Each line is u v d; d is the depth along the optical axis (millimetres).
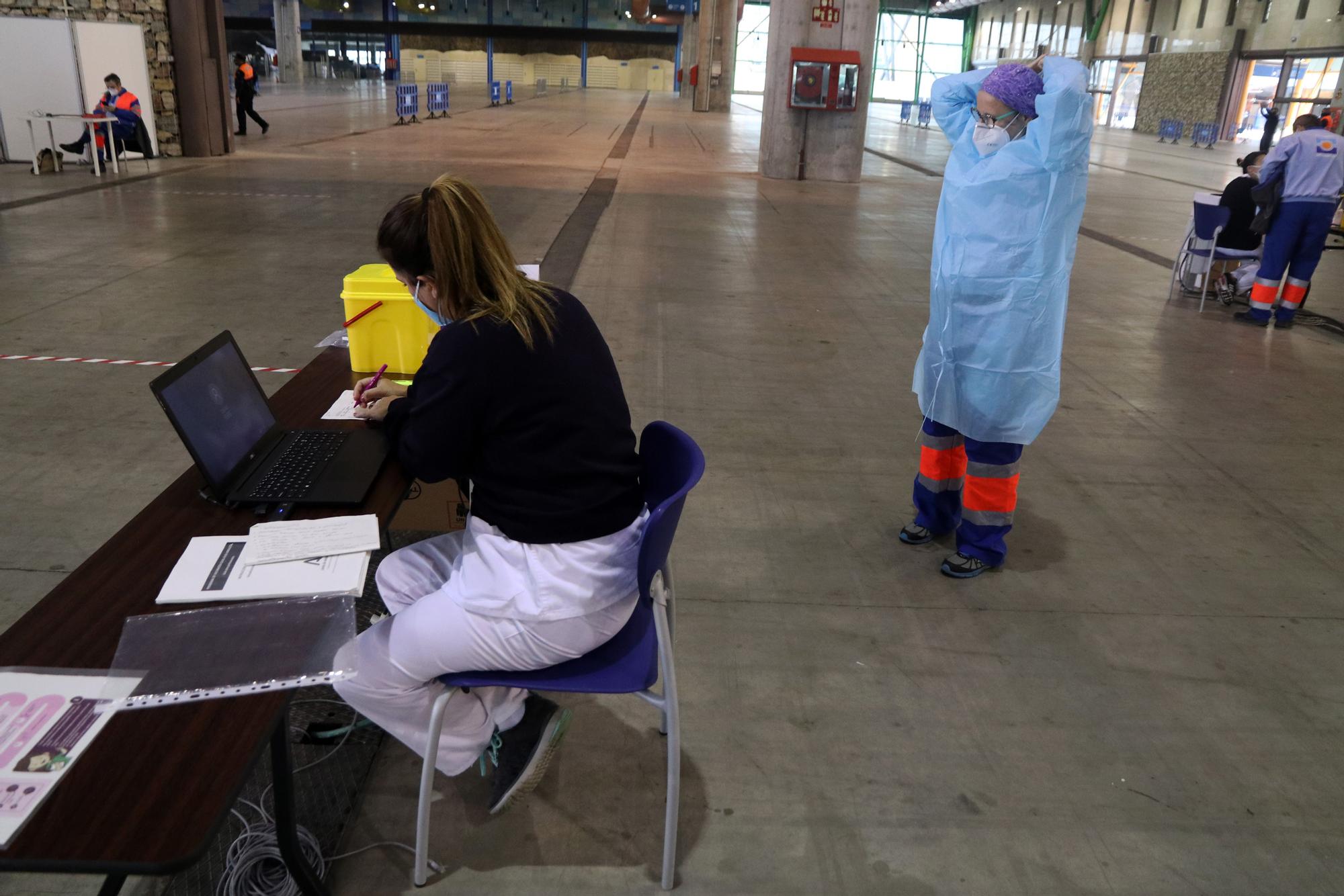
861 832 2033
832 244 8656
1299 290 6211
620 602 1729
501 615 1640
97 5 12094
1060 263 2639
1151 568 3160
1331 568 3189
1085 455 4066
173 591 1539
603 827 2016
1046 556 3213
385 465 2008
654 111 31562
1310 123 5992
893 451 4062
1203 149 25109
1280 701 2508
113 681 1337
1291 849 2023
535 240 8102
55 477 3404
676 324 5816
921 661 2629
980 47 48812
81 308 5531
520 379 1577
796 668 2572
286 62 47938
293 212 8992
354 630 1462
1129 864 1972
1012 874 1939
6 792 1142
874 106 46719
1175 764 2270
